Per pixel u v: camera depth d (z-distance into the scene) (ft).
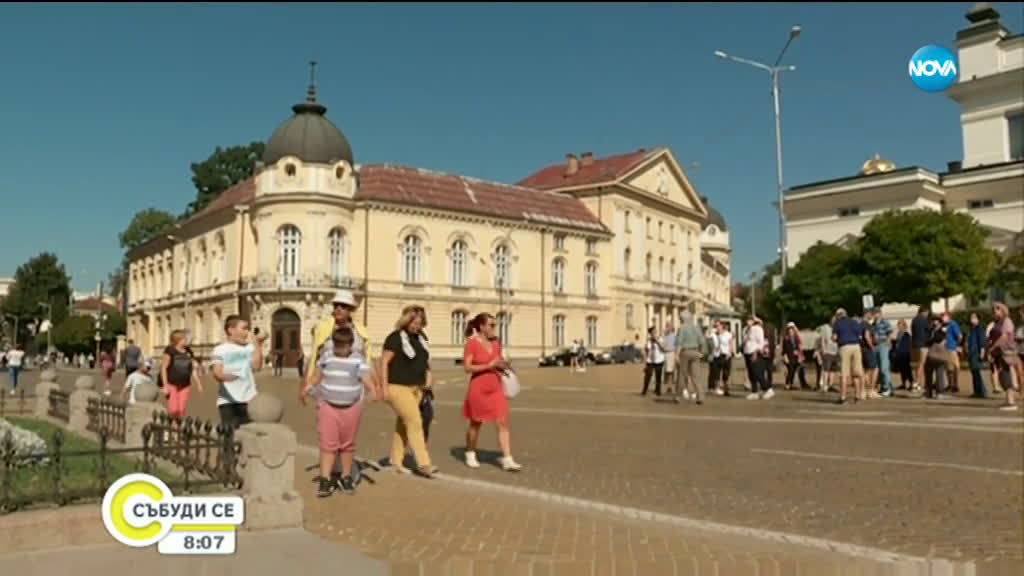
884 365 72.23
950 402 64.80
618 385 107.04
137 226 316.60
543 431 51.70
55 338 326.44
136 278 271.49
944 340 68.59
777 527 25.00
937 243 132.98
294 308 172.96
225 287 196.03
